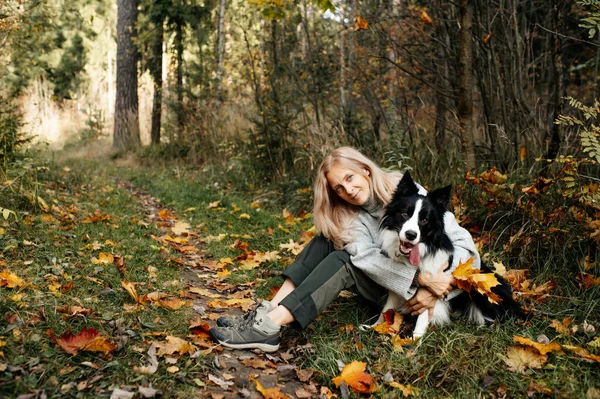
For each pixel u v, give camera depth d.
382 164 5.20
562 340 2.50
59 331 2.35
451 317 2.84
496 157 4.85
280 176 6.75
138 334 2.47
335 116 6.57
